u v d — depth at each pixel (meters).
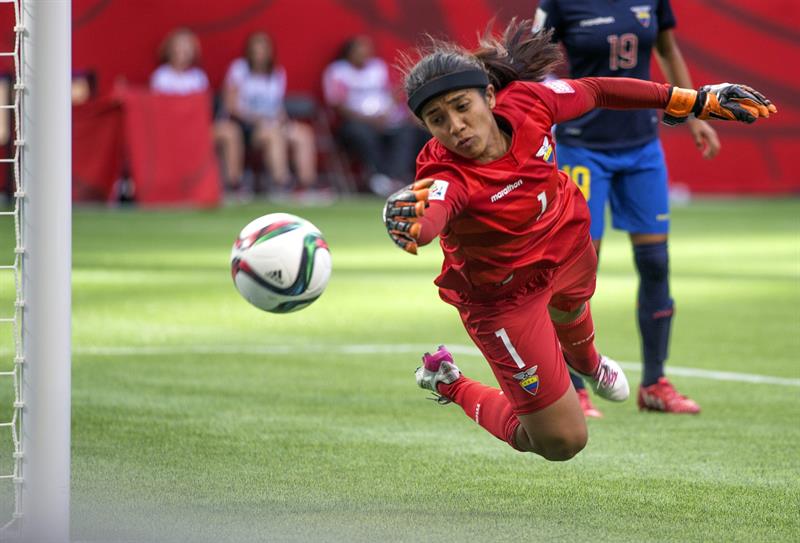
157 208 68.44
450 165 13.85
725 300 38.19
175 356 28.11
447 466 18.05
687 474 17.62
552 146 14.49
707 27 83.81
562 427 15.17
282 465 18.02
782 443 19.78
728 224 67.44
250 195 77.69
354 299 38.38
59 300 13.15
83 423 20.84
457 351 29.12
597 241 23.27
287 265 13.76
